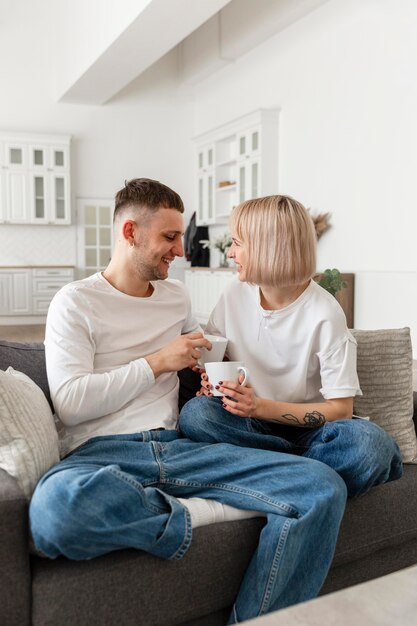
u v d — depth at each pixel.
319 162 6.13
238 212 1.50
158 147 8.94
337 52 5.79
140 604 1.08
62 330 1.40
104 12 6.07
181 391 1.74
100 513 1.02
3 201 7.95
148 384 1.39
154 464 1.23
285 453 1.31
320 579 1.16
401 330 1.71
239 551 1.17
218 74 8.01
